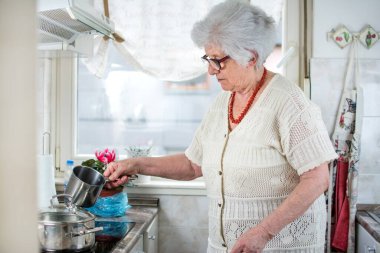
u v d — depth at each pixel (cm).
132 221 187
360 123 211
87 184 144
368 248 177
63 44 164
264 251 134
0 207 40
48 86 237
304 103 129
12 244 41
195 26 133
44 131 237
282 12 228
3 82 40
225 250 141
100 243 154
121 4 223
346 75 217
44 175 195
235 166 134
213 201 144
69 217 143
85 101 250
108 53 226
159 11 222
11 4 39
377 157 216
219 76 134
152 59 224
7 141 40
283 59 213
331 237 213
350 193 207
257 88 137
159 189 229
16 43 40
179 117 310
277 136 132
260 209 135
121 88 260
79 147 249
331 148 128
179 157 169
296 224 134
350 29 218
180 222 230
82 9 141
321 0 219
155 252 221
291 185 134
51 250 137
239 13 127
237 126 137
